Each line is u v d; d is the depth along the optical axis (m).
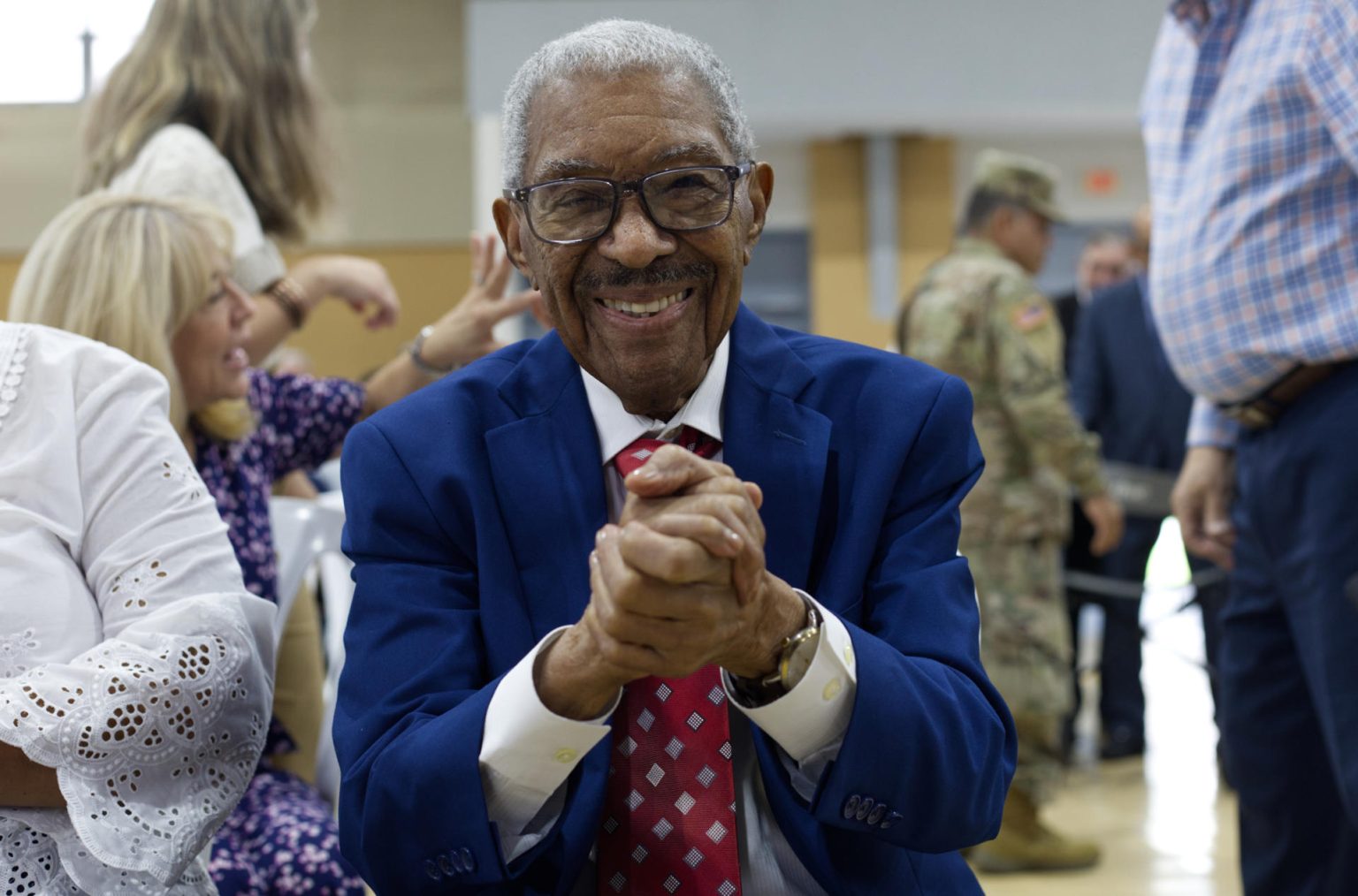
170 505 1.47
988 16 5.32
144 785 1.34
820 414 1.37
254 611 1.47
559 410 1.39
